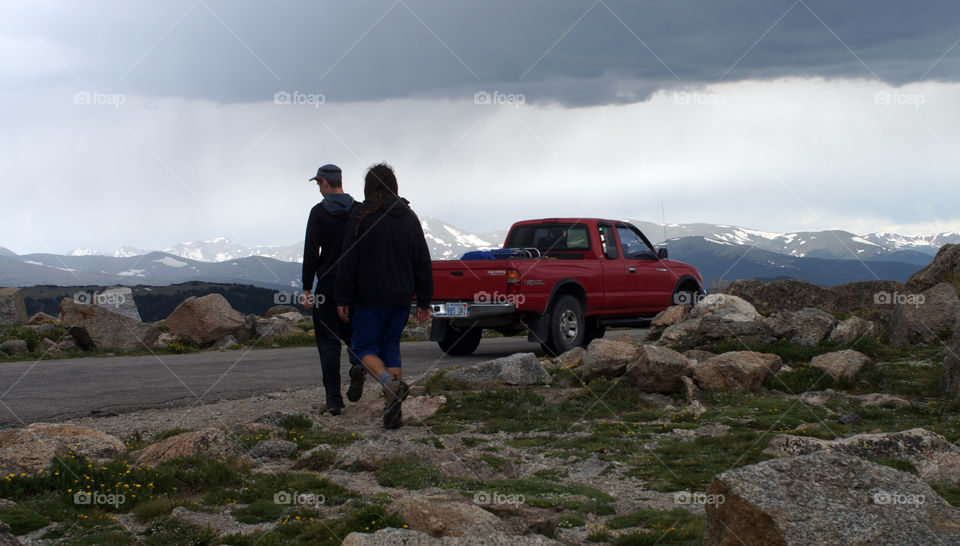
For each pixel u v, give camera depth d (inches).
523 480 212.1
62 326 708.0
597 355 389.1
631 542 158.6
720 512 130.0
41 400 367.2
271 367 520.7
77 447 226.1
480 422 312.0
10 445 223.1
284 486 201.6
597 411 330.6
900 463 212.1
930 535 120.0
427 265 292.5
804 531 119.7
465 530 150.5
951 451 219.6
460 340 591.5
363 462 230.1
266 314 1035.3
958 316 547.5
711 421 304.3
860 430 286.5
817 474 132.4
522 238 640.4
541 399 349.7
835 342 509.4
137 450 241.0
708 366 376.5
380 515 160.1
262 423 289.1
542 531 164.9
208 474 204.7
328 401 329.4
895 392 378.0
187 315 724.0
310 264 325.1
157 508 178.9
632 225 657.6
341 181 332.2
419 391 375.2
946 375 370.0
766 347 487.8
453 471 221.0
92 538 159.5
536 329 550.9
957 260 741.9
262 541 156.7
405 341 791.7
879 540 119.0
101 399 371.2
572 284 570.3
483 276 530.9
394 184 286.4
